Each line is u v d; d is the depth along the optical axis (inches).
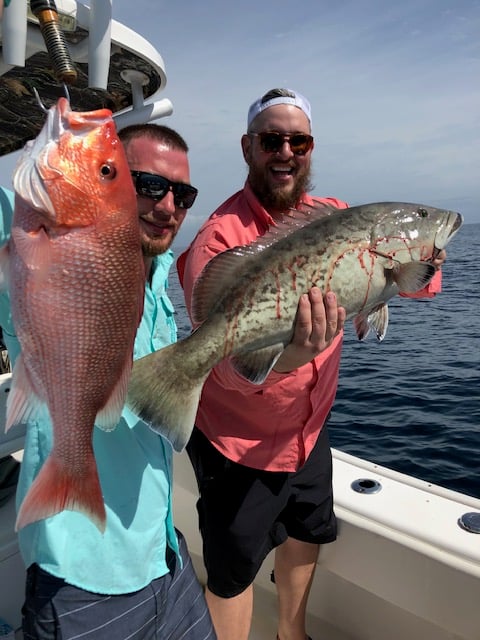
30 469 29.2
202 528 43.4
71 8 30.7
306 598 46.9
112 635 29.5
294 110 42.2
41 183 18.9
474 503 44.5
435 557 39.3
